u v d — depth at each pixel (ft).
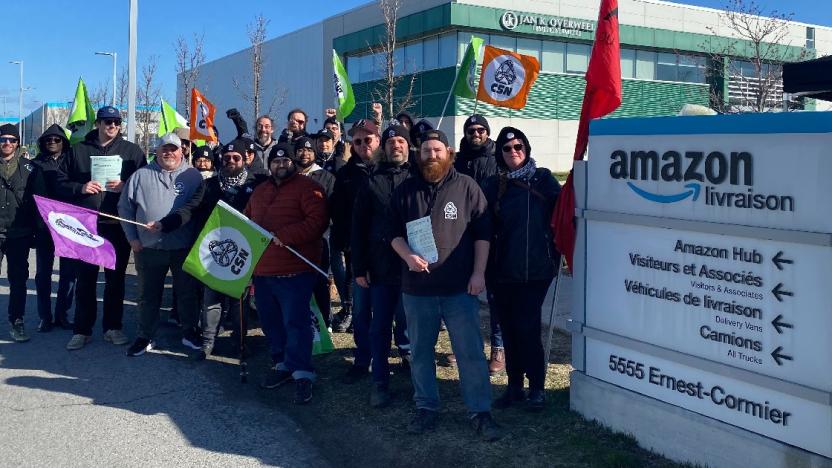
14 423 16.34
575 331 15.62
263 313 19.08
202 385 19.03
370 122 19.33
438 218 14.74
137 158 23.61
